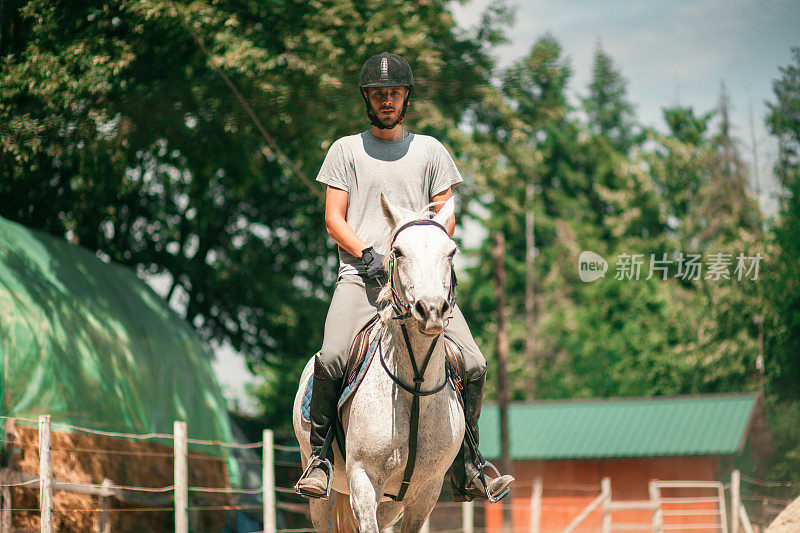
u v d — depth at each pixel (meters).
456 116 20.45
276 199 26.36
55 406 13.01
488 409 30.81
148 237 24.95
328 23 17.61
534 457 27.81
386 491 5.12
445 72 19.72
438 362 4.80
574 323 45.97
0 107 15.30
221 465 17.27
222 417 17.55
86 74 15.62
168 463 15.48
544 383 44.25
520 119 21.30
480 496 5.28
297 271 27.33
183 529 10.75
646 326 40.53
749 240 33.12
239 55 16.31
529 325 47.38
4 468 11.41
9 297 13.24
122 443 14.30
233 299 26.34
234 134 18.39
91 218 21.64
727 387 34.84
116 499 13.96
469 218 24.48
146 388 15.36
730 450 26.58
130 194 22.56
